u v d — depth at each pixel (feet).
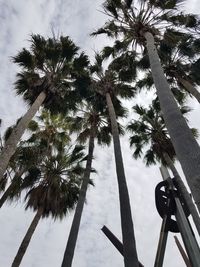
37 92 44.75
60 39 49.37
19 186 50.65
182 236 30.55
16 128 34.01
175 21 45.14
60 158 57.31
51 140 64.23
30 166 51.42
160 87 22.85
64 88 46.24
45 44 48.37
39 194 51.93
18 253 44.16
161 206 34.53
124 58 52.90
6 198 47.16
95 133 57.41
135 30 43.29
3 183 49.21
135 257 23.08
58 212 52.54
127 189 29.78
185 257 50.39
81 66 49.73
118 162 33.47
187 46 49.67
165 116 19.85
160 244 30.96
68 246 35.86
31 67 46.21
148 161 61.26
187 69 51.65
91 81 53.16
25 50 46.39
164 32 45.80
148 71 55.01
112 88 54.24
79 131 61.82
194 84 51.80
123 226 25.79
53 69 46.75
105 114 58.70
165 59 50.44
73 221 39.34
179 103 59.98
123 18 44.93
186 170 15.67
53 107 47.24
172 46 47.14
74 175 57.11
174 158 55.83
